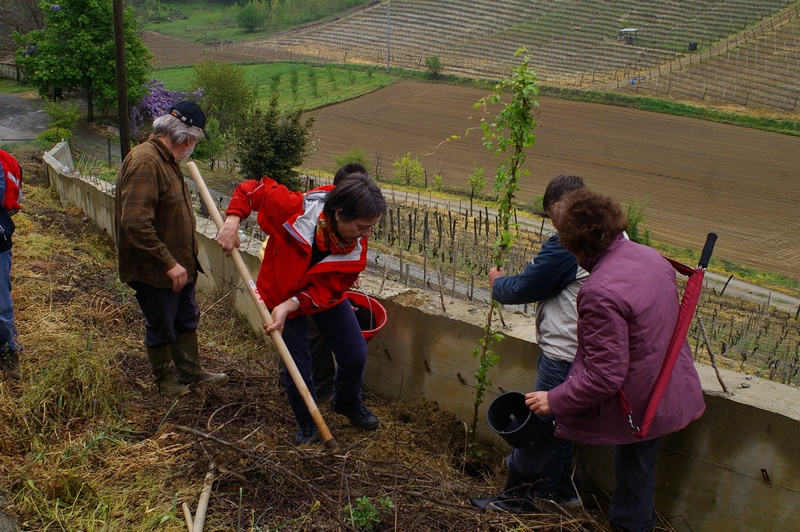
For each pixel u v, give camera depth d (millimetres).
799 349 12789
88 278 6363
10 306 4195
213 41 79875
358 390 4191
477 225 20594
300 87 55594
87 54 26484
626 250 3035
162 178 4098
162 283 4141
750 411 3344
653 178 33031
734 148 38031
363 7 84938
